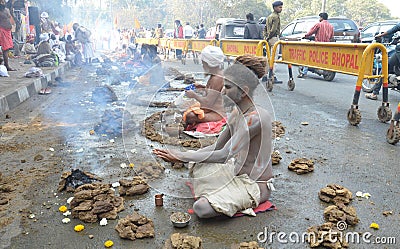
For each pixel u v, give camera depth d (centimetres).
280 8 995
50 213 287
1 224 270
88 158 403
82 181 336
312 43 725
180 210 295
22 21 1756
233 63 295
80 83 1005
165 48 2148
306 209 297
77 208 279
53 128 526
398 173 372
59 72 1209
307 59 761
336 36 1288
